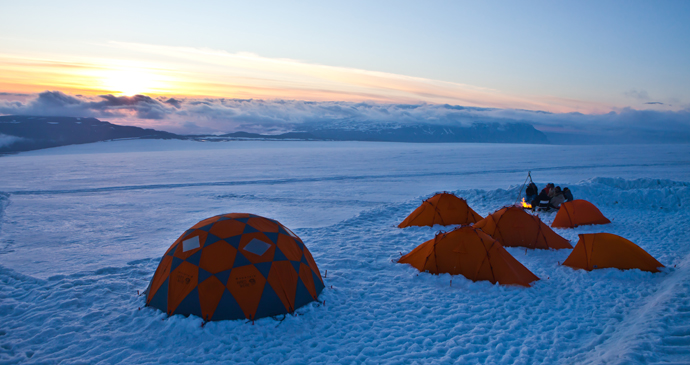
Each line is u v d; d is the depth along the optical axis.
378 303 6.16
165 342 4.98
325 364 4.45
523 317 5.52
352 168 39.44
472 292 6.52
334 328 5.36
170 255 5.97
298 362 4.51
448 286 6.84
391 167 40.09
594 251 7.25
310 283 6.16
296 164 46.44
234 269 5.55
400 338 5.03
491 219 9.46
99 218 14.86
